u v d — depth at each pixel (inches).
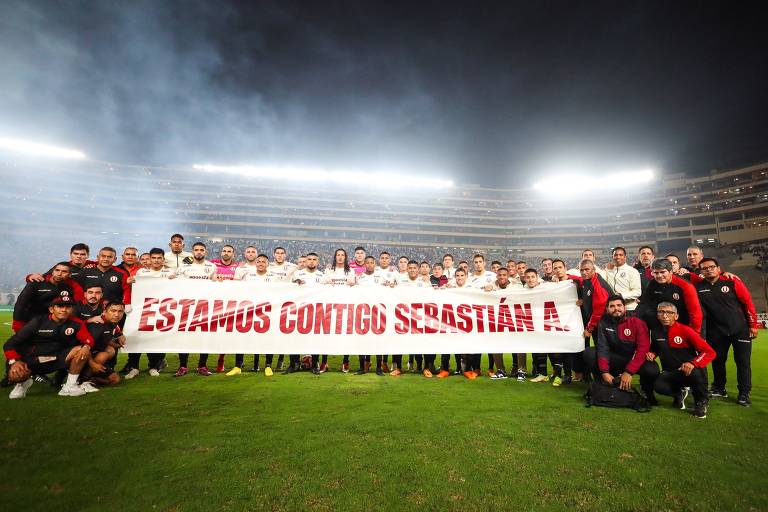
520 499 84.4
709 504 84.4
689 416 150.1
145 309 213.0
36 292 181.6
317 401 158.2
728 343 185.2
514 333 225.0
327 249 2034.9
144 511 77.2
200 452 105.0
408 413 143.1
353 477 92.4
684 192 2038.6
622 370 183.0
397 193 2426.2
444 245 2262.6
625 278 225.5
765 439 124.4
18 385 156.9
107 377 183.0
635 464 103.3
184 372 214.2
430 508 80.3
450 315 229.1
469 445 113.3
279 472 94.1
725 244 1779.0
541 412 149.2
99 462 98.0
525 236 2295.8
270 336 219.6
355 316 226.8
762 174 1801.2
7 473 91.7
